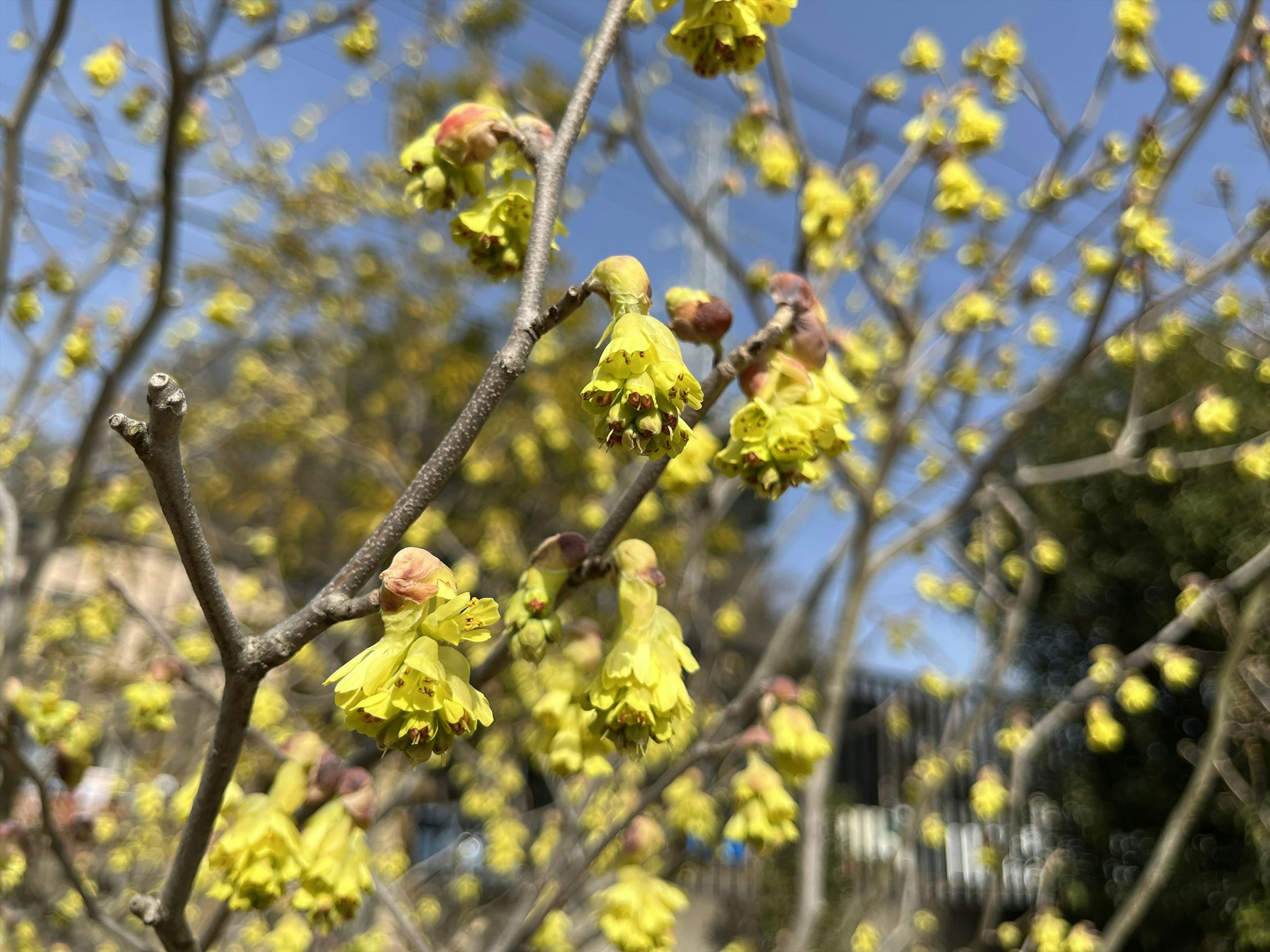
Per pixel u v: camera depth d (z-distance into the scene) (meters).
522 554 7.75
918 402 4.14
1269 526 7.00
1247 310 4.74
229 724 0.99
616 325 0.97
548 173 1.14
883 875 4.12
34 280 3.21
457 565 6.39
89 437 3.07
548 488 9.73
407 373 9.80
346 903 1.39
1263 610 4.78
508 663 1.37
